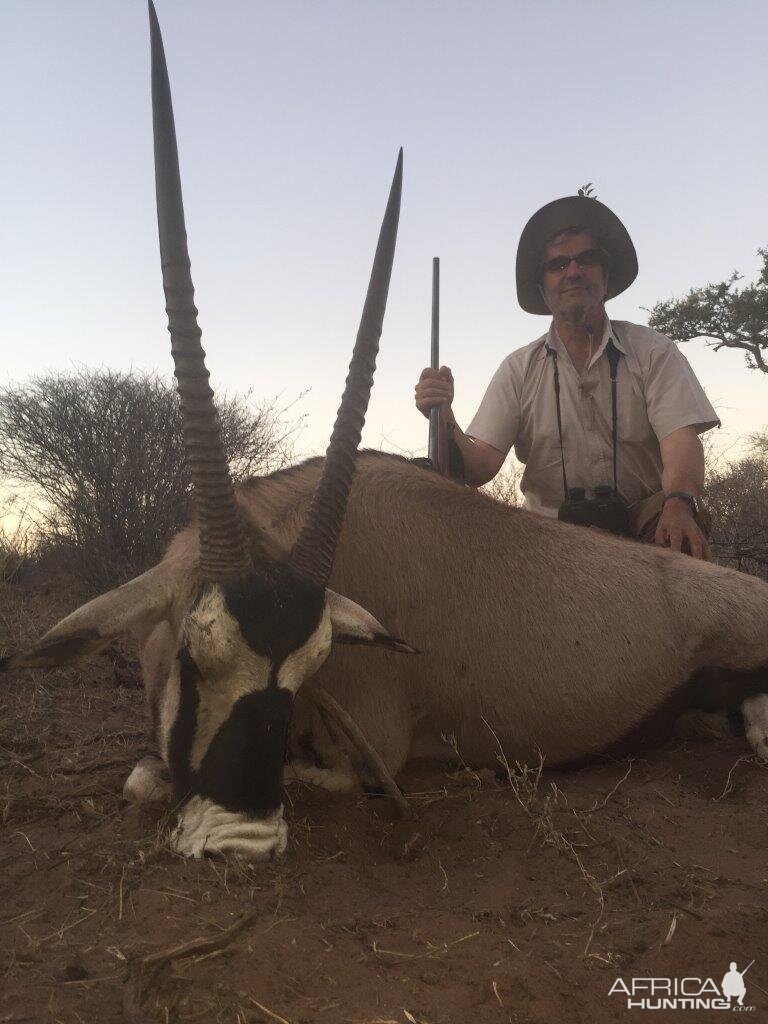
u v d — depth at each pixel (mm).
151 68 1322
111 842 1345
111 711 2203
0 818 1508
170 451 4086
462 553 1832
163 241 1343
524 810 1488
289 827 1404
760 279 8961
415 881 1301
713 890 1250
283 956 1030
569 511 2275
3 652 2518
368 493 1798
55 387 4211
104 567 3785
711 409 2383
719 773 1761
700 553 2133
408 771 1830
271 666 1255
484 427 2520
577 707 1849
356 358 1445
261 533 1449
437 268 2629
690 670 1921
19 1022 903
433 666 1786
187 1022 914
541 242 2482
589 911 1190
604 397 2430
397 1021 936
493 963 1051
